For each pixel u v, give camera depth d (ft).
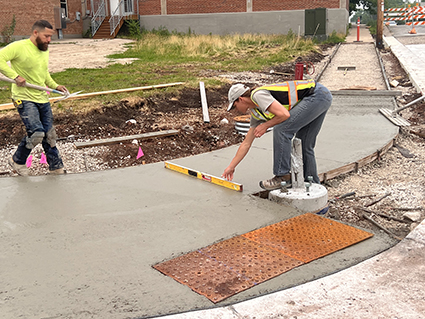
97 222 12.23
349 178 18.02
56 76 40.19
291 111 12.84
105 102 27.73
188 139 24.50
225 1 93.81
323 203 13.47
